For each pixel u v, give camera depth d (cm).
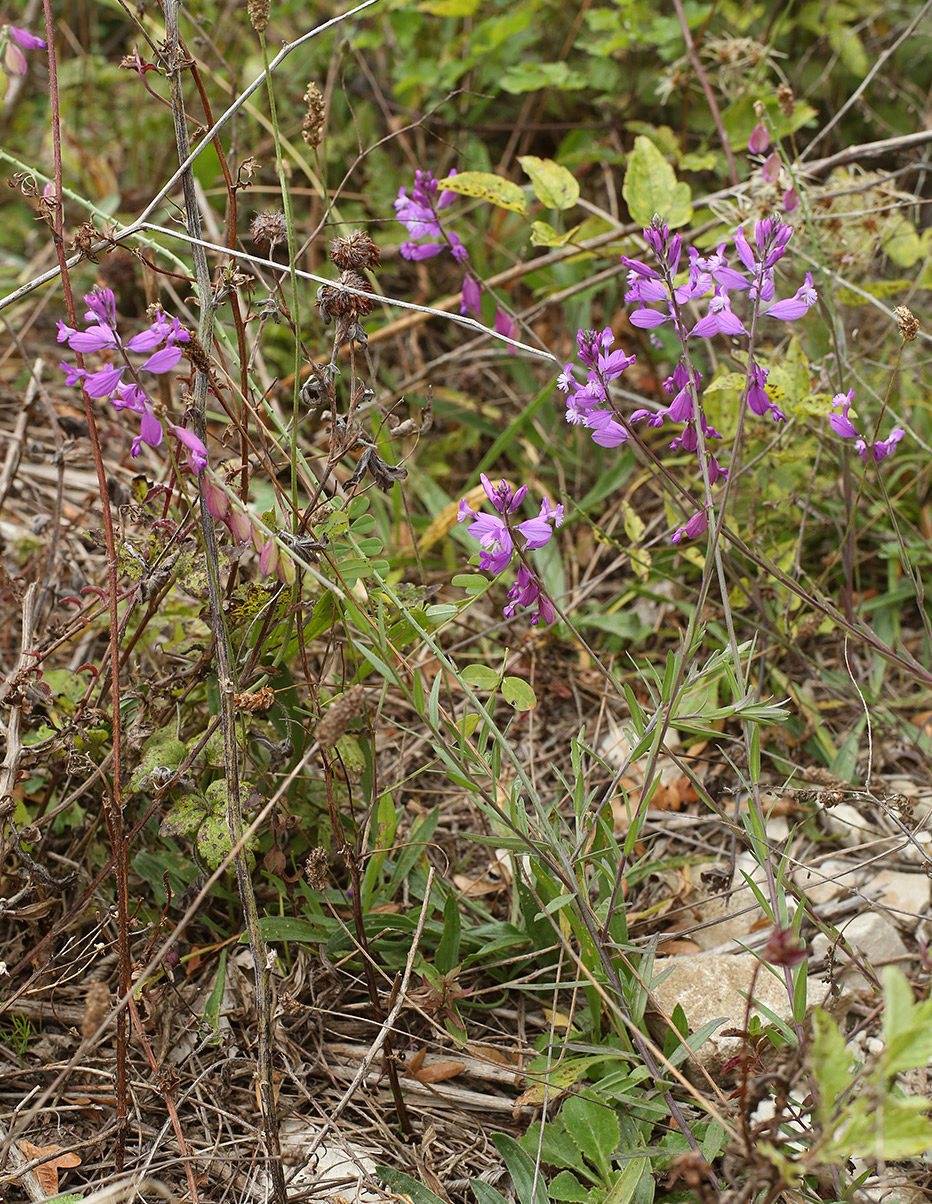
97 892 112
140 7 114
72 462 131
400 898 114
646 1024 109
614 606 126
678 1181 105
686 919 114
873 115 142
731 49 132
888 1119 96
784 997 109
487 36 145
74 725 108
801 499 125
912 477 128
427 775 119
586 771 120
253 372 119
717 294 105
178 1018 110
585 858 107
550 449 131
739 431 107
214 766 110
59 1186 105
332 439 106
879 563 128
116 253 135
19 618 120
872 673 123
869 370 129
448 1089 108
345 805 113
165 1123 107
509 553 105
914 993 108
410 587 110
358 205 151
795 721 121
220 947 110
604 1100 106
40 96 174
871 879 115
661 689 106
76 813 113
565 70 136
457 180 121
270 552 105
